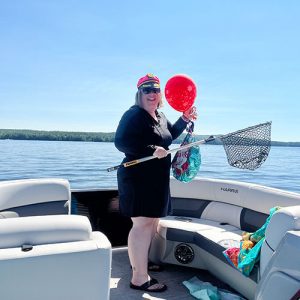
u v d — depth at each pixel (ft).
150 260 10.85
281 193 9.55
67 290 4.86
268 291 6.23
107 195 11.82
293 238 5.72
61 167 58.65
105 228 11.78
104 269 5.00
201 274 10.30
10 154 88.53
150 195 8.80
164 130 9.39
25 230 4.87
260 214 10.11
